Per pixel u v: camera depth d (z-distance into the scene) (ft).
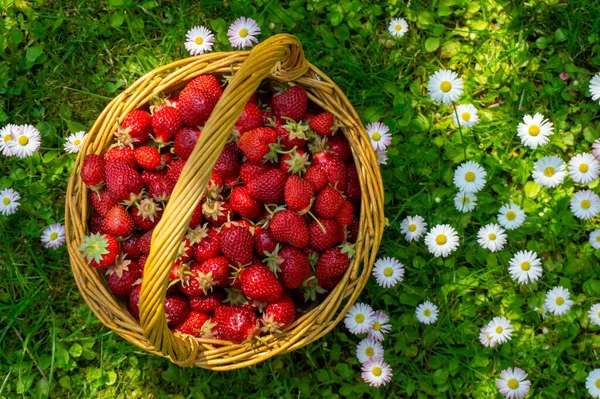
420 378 2.95
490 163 2.99
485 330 2.89
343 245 2.70
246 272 2.67
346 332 2.98
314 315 2.68
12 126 2.95
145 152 2.74
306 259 2.72
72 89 3.07
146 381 2.97
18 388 2.93
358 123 2.72
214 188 2.71
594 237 2.92
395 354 2.97
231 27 2.94
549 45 3.03
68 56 3.09
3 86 3.06
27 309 2.98
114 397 2.96
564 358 2.95
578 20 3.01
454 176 2.90
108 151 2.76
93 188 2.72
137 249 2.75
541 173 2.90
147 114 2.77
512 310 2.95
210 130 2.42
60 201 3.04
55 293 3.00
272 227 2.70
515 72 3.03
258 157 2.70
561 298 2.88
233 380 2.96
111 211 2.71
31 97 3.06
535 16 3.05
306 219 2.75
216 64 2.76
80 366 2.98
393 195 3.00
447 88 2.89
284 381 2.94
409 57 3.06
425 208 2.98
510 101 3.02
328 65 3.04
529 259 2.88
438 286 2.97
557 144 2.98
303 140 2.74
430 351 2.96
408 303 2.96
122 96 2.77
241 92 2.45
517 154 3.02
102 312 2.71
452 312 2.97
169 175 2.75
